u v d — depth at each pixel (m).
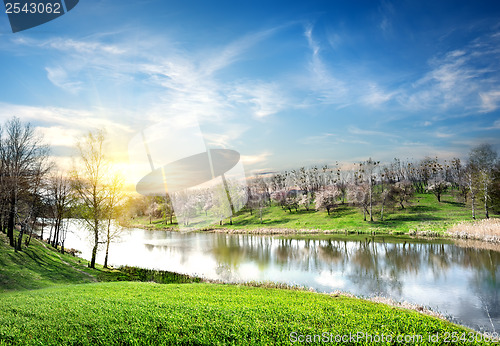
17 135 30.14
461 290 20.61
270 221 72.75
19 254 25.28
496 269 25.84
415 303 18.12
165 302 12.73
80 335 8.59
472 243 38.19
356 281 23.70
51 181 33.91
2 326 9.29
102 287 17.89
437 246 37.22
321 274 26.30
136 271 28.28
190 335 8.67
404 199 72.25
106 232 31.44
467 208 64.12
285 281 23.89
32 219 32.38
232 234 58.81
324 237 51.03
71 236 58.09
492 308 16.95
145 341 8.30
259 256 35.66
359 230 55.28
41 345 7.91
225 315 10.48
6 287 18.48
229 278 25.06
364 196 68.44
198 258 35.00
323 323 9.97
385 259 31.59
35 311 10.93
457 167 77.69
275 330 9.11
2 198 29.58
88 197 28.58
